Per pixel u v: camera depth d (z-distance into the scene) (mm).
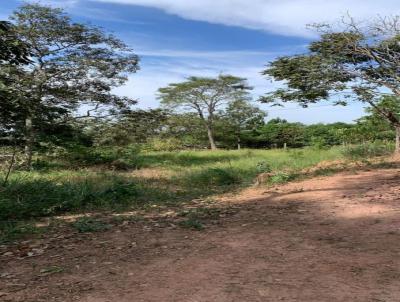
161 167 21250
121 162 20812
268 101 16500
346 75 15281
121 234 6633
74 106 20062
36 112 13102
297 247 5547
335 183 11055
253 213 7922
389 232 6008
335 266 4762
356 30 14984
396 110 17656
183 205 9641
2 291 4309
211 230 6707
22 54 9758
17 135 12047
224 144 50688
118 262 5184
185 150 38844
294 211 7832
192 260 5160
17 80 15578
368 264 4785
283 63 15617
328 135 39219
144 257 5363
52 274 4805
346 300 3854
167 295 4078
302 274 4547
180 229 6844
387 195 8734
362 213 7250
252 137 51875
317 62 15141
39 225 7578
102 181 13852
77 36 19500
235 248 5625
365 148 19422
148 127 23078
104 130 21766
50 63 19031
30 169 17000
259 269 4750
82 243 6168
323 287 4164
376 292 4012
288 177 12852
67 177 15211
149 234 6574
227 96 48094
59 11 18688
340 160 17219
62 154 19422
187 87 46500
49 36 18766
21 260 5395
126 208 9438
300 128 51594
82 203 9664
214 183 14492
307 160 18984
